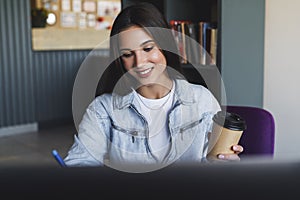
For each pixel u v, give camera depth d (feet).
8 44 16.72
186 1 9.39
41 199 1.31
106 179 1.35
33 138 16.38
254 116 5.98
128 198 1.33
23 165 1.32
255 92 8.98
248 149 5.96
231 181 1.34
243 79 8.73
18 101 17.26
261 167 1.34
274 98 9.02
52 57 18.11
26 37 17.17
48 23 18.66
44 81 17.95
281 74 8.84
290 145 8.92
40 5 18.74
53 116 18.39
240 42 8.58
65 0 19.48
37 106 17.84
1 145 15.34
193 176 1.35
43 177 1.31
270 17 8.85
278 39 8.78
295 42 8.51
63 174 1.33
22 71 17.25
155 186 1.35
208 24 8.48
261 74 9.07
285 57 8.72
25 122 17.54
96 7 20.67
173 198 1.34
